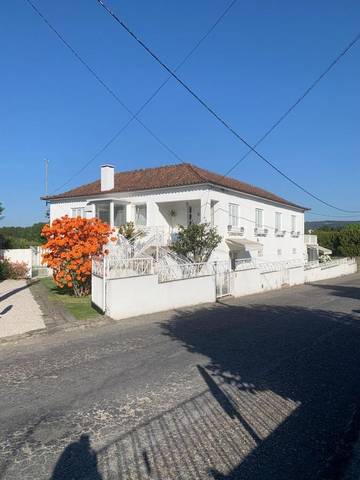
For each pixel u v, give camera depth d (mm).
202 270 18312
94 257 16281
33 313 13594
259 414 5574
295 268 28984
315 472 4152
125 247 19016
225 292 20172
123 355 8656
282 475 4090
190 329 11672
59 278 17281
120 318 13469
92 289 15320
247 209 29578
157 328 11820
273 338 10422
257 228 30906
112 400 6074
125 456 4457
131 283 13969
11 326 11508
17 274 25344
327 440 4824
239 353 8844
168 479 4016
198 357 8500
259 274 23516
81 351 9031
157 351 9008
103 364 7965
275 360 8289
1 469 4203
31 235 44781
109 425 5227
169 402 5996
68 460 4375
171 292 15922
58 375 7285
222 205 26359
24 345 9719
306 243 43062
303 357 8531
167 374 7320
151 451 4566
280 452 4547
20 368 7762
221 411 5672
